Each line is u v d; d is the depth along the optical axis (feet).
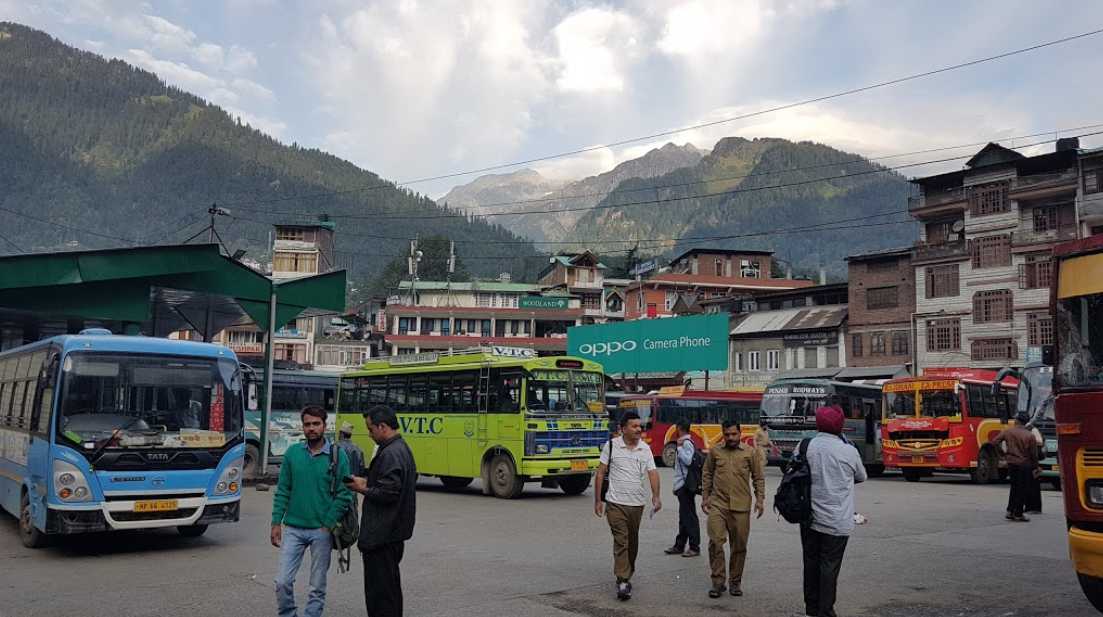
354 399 79.25
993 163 147.95
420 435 70.59
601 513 28.27
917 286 156.46
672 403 114.73
